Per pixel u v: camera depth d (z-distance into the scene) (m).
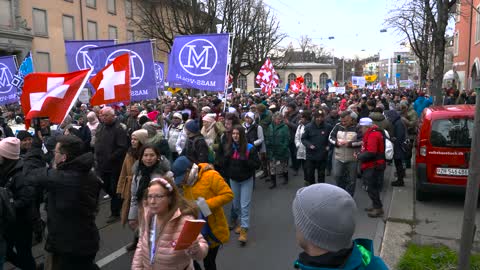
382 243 5.56
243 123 9.30
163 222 3.00
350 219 1.69
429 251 5.03
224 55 8.50
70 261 3.66
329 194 1.73
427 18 19.75
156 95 8.60
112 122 6.79
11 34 29.11
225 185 4.09
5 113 15.48
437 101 14.95
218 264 5.06
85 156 3.66
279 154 9.01
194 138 6.35
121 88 7.46
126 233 6.20
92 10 37.56
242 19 29.72
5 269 5.07
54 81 5.99
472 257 4.66
